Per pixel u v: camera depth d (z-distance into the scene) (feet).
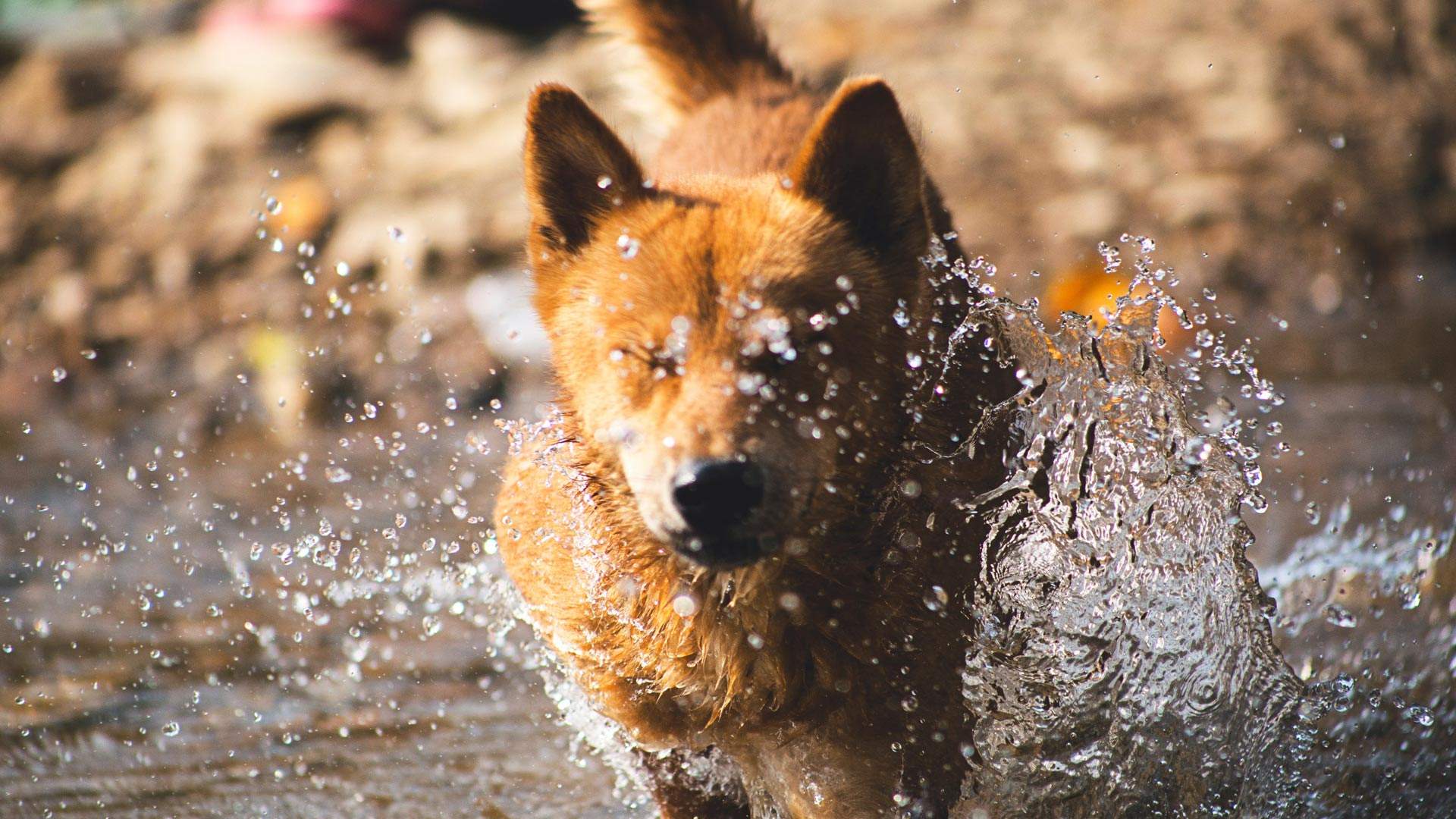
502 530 27.25
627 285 22.75
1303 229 63.57
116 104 70.85
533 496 25.43
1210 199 63.41
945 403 24.22
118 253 63.36
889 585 22.95
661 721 25.02
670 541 21.62
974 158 65.57
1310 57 72.28
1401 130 68.90
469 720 30.86
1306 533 37.76
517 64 71.31
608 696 25.08
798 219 23.54
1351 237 63.67
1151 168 65.21
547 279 25.05
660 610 23.73
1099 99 69.10
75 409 56.44
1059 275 59.41
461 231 61.41
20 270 63.57
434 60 71.87
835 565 22.82
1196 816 25.67
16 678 32.30
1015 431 25.96
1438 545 34.96
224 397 56.08
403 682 32.68
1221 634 27.04
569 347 23.93
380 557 39.99
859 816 24.41
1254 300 60.18
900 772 23.98
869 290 23.43
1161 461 27.55
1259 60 71.56
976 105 68.18
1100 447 27.48
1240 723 26.71
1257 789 26.12
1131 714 26.20
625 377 22.43
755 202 23.99
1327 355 55.01
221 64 71.77
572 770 28.68
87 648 34.06
